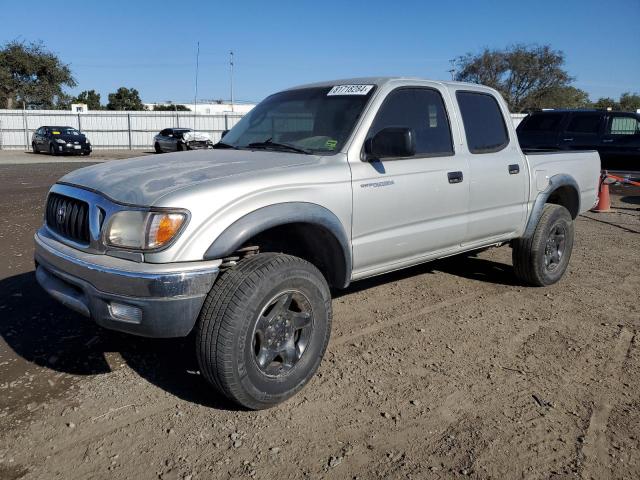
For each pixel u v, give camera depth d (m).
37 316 4.62
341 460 2.84
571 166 5.85
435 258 4.60
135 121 37.75
